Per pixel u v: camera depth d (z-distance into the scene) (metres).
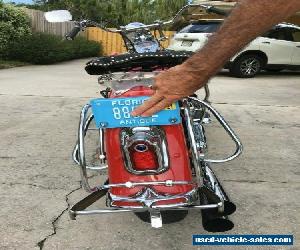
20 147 4.99
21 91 8.60
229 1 3.64
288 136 5.73
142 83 2.61
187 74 1.47
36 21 17.73
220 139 5.46
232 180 4.11
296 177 4.24
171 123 2.48
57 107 7.18
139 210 2.51
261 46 12.19
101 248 2.94
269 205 3.59
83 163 2.51
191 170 2.72
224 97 8.53
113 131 2.62
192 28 11.56
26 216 3.34
